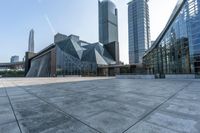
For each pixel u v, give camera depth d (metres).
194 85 11.88
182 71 24.97
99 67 63.78
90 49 76.56
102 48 92.56
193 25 22.14
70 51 69.38
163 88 9.89
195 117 3.50
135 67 55.06
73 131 2.74
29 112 4.12
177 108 4.39
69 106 4.84
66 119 3.47
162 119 3.38
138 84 13.62
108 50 99.56
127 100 5.77
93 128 2.89
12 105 5.05
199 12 21.08
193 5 22.20
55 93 8.03
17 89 10.32
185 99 5.84
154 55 39.59
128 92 8.11
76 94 7.55
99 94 7.48
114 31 198.62
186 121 3.22
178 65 26.34
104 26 192.38
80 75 59.31
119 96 6.76
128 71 55.88
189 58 22.91
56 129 2.84
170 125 2.99
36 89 10.20
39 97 6.71
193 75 20.19
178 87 10.42
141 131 2.70
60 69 62.31
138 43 101.31
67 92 8.41
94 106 4.79
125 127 2.92
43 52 68.50
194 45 21.94
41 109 4.46
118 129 2.82
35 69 69.56
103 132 2.69
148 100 5.72
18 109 4.47
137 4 105.94
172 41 28.80
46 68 59.00
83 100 5.87
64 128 2.89
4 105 5.06
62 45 72.19
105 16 193.50
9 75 86.25
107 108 4.50
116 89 9.68
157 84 13.33
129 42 108.38
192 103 5.08
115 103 5.21
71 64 60.19
